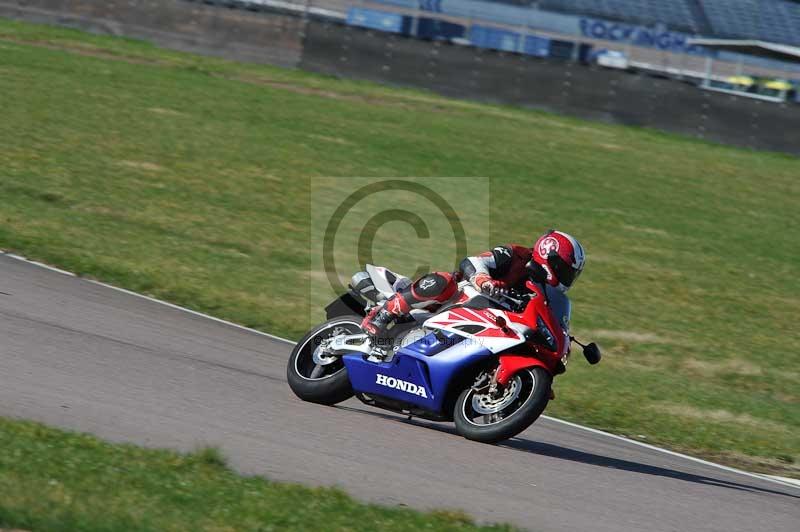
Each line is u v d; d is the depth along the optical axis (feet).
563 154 266.98
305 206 187.93
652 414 107.65
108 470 52.34
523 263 77.00
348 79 315.17
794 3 460.96
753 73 360.69
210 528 47.19
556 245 76.43
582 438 90.58
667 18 426.10
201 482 53.21
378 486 59.52
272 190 194.08
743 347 147.84
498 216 202.18
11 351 77.05
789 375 137.39
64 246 131.64
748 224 231.09
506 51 315.78
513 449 76.43
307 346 84.02
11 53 272.31
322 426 72.95
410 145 247.91
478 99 315.17
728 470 89.45
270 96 275.80
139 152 201.46
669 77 325.21
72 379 72.49
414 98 304.91
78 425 61.21
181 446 60.80
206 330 106.42
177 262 138.00
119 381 74.74
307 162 217.97
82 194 165.58
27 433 55.62
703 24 433.48
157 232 153.38
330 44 313.94
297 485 54.90
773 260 204.95
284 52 315.58
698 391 121.39
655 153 287.28
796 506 76.18
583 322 147.84
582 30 384.06
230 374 86.38
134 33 318.24
